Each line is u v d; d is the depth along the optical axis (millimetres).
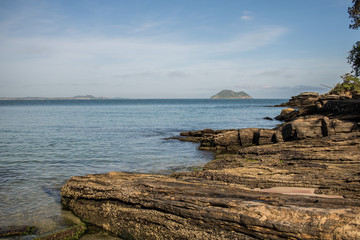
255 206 6328
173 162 16922
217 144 21422
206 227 6625
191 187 8141
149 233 7344
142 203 7738
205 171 10430
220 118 52625
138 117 56531
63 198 9711
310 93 77625
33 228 7914
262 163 11703
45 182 12367
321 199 6617
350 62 32156
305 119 19047
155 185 8383
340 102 24609
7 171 14172
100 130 33938
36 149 20531
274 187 8492
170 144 23906
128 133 31172
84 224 8188
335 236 5355
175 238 6910
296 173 9617
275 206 6281
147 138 27297
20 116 58812
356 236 5230
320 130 17875
